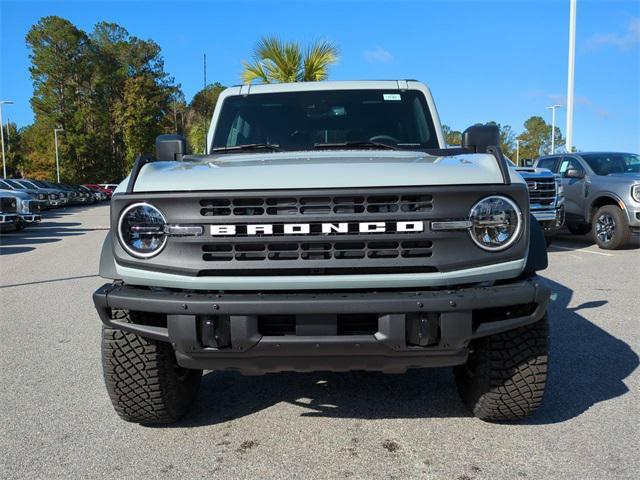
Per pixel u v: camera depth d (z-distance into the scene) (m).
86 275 10.21
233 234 2.85
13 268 11.30
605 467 3.08
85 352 5.43
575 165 12.82
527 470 3.07
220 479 3.06
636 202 11.18
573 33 21.30
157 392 3.45
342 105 4.65
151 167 3.24
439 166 3.05
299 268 2.85
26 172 75.75
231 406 4.05
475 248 2.88
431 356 2.94
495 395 3.40
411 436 3.52
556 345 5.26
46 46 81.69
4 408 4.07
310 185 2.86
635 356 4.93
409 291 2.90
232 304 2.81
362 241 2.85
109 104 86.88
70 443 3.51
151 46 98.88
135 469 3.18
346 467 3.16
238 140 4.59
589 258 10.62
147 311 2.95
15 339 5.91
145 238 2.95
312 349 2.87
